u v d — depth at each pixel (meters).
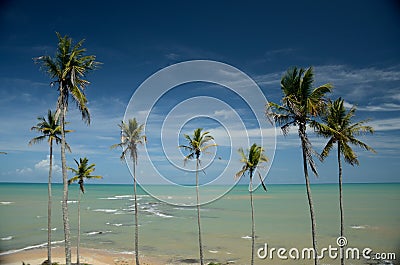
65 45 24.83
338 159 27.67
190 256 50.88
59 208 121.50
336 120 27.16
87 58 25.11
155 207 128.75
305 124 23.66
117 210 116.31
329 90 23.59
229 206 134.12
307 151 23.41
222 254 52.00
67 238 23.56
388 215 97.25
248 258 49.31
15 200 157.50
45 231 73.69
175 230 75.56
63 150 24.48
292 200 163.00
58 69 24.75
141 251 54.47
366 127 26.92
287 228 76.44
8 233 70.88
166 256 50.94
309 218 93.00
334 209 115.69
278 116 23.70
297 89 23.95
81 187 41.88
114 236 68.31
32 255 50.44
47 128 32.78
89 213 107.31
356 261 45.97
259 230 74.19
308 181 23.45
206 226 80.75
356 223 82.06
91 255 51.22
